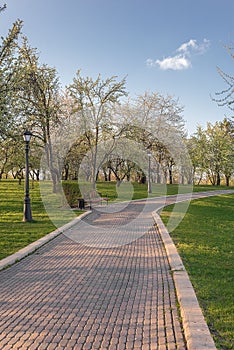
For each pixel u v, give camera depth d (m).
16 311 4.68
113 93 24.22
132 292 5.39
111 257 7.89
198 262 7.02
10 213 16.08
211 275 6.05
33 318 4.44
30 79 22.28
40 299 5.14
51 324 4.25
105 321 4.31
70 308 4.76
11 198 22.75
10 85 17.50
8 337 3.91
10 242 9.34
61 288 5.65
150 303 4.88
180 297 4.82
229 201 23.30
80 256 7.99
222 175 51.91
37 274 6.49
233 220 14.47
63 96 25.17
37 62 24.45
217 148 47.38
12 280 6.11
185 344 3.61
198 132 49.59
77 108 23.50
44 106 22.84
